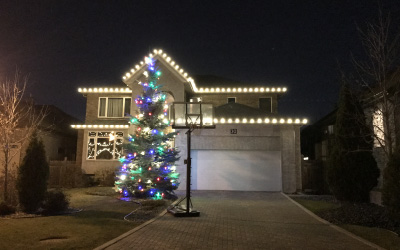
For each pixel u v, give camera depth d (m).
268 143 17.77
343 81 13.77
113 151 22.47
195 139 17.97
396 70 11.66
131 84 18.61
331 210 11.46
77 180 19.84
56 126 26.55
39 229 8.52
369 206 11.97
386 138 11.73
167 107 16.16
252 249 6.91
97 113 23.72
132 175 14.44
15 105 15.04
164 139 14.97
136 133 15.22
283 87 22.50
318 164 18.61
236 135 17.84
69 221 9.59
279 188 17.42
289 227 9.08
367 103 13.77
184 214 10.44
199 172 17.78
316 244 7.35
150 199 13.90
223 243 7.34
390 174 9.34
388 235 8.29
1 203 10.55
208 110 11.46
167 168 14.62
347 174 13.18
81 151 23.12
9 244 7.09
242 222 9.68
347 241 7.62
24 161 11.03
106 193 15.84
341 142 13.50
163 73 18.55
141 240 7.50
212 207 12.30
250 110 19.95
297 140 17.77
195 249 6.86
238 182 17.59
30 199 10.84
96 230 8.48
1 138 13.20
